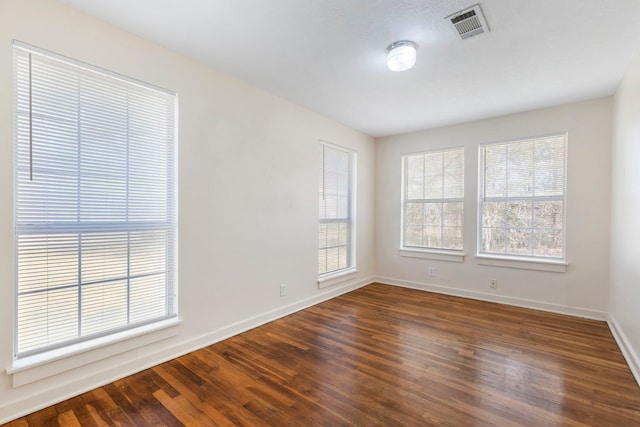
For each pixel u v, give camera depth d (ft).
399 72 8.80
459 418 5.69
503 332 9.69
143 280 7.48
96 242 6.70
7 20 5.48
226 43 7.43
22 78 5.74
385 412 5.88
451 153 14.21
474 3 5.85
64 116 6.23
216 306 8.94
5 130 5.47
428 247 14.93
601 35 6.86
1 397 5.47
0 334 5.46
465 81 9.37
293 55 7.95
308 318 10.96
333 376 7.14
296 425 5.54
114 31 6.79
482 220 13.33
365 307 12.23
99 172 6.72
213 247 8.82
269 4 5.97
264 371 7.36
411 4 5.91
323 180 13.25
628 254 8.12
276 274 10.85
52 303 6.14
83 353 6.40
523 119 12.16
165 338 7.77
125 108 7.09
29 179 5.82
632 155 7.83
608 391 6.51
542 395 6.38
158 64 7.54
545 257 11.91
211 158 8.70
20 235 5.75
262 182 10.23
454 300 13.19
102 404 6.07
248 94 9.68
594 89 9.93
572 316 11.16
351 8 6.05
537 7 5.94
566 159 11.33
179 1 5.90
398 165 15.67
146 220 7.50
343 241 14.57
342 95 10.56
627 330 8.11
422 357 8.06
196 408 5.99
